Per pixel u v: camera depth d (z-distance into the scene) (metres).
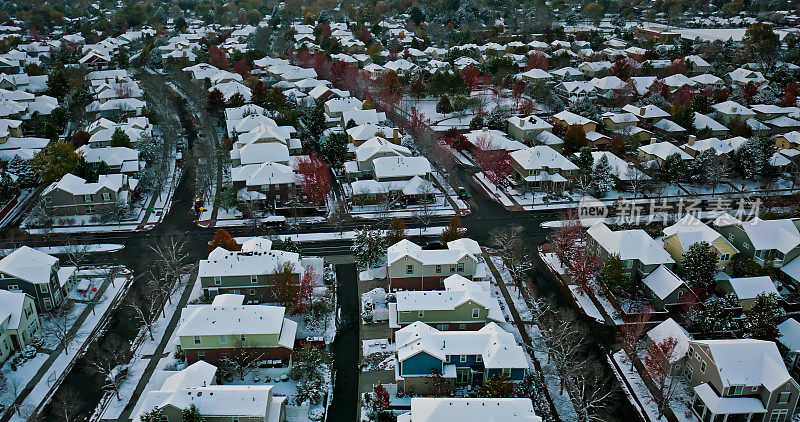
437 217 93.56
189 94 160.38
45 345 63.69
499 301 71.50
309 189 94.69
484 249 83.88
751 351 54.31
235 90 148.38
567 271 77.69
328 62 183.38
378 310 68.81
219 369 59.31
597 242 76.44
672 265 75.50
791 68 168.25
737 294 67.56
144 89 156.38
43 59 180.00
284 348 60.50
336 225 90.50
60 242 85.06
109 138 115.44
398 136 122.00
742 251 78.44
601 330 66.44
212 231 88.75
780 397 51.69
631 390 57.72
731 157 107.25
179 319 68.12
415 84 155.00
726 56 188.75
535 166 102.56
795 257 74.94
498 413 48.56
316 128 128.00
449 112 143.12
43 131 120.81
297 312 67.44
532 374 58.06
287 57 197.50
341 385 58.84
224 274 69.62
